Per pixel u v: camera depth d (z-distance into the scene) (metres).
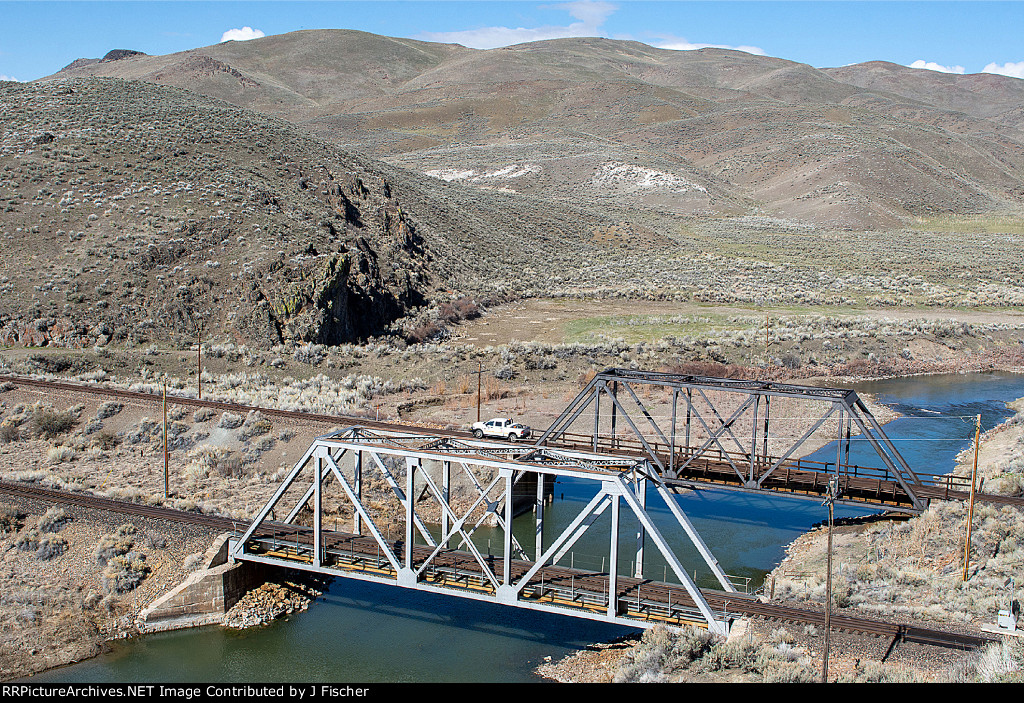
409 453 27.81
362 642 28.50
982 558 30.77
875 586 29.03
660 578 32.09
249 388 57.78
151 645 28.50
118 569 31.44
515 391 61.25
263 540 31.39
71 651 27.97
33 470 42.22
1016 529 31.83
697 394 62.09
